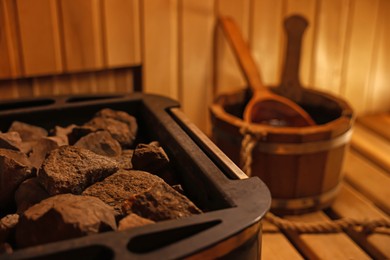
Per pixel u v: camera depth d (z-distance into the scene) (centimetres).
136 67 104
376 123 128
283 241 83
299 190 88
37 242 47
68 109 77
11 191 59
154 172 63
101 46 97
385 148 116
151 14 100
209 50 109
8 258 39
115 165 60
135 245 43
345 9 118
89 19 94
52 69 94
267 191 49
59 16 91
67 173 56
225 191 49
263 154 85
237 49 103
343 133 88
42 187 58
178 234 43
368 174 106
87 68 97
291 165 85
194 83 110
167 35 103
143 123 79
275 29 114
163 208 49
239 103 105
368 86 129
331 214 94
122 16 97
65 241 41
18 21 88
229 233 42
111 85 103
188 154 59
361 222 85
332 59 122
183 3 103
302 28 100
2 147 65
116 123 74
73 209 47
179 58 107
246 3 109
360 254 80
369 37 124
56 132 72
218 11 107
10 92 93
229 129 87
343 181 104
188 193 59
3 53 88
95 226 46
